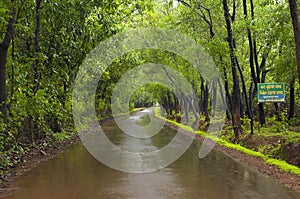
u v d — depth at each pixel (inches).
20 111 518.0
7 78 515.8
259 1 719.1
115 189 327.6
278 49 683.4
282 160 462.6
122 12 757.9
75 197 299.0
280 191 312.0
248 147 624.7
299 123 705.0
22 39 586.2
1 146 428.5
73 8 575.2
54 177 384.2
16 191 321.1
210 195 301.4
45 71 638.5
